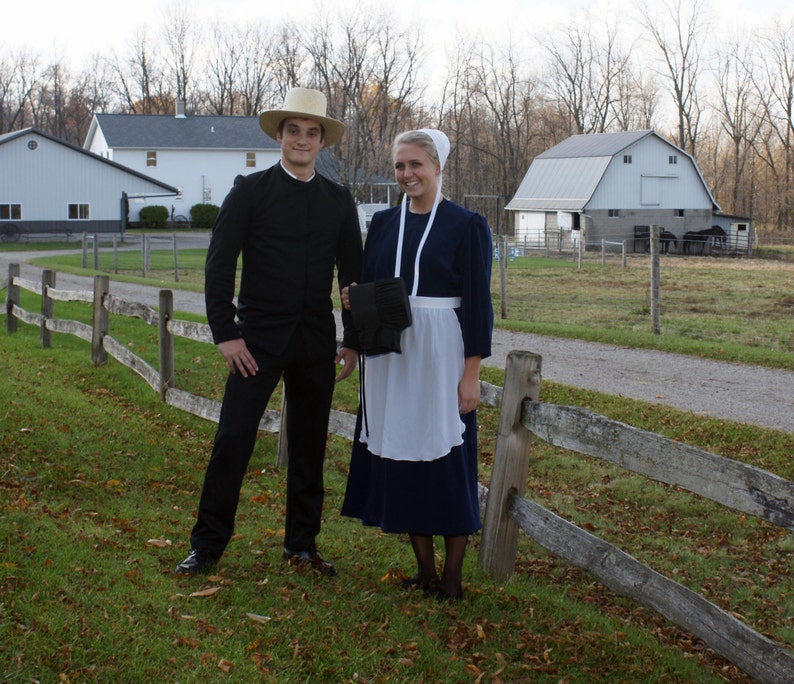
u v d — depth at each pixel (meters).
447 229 4.05
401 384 4.07
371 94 64.31
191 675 3.28
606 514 6.44
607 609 4.69
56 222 53.78
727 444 7.70
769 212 69.75
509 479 4.63
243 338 4.32
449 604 4.23
